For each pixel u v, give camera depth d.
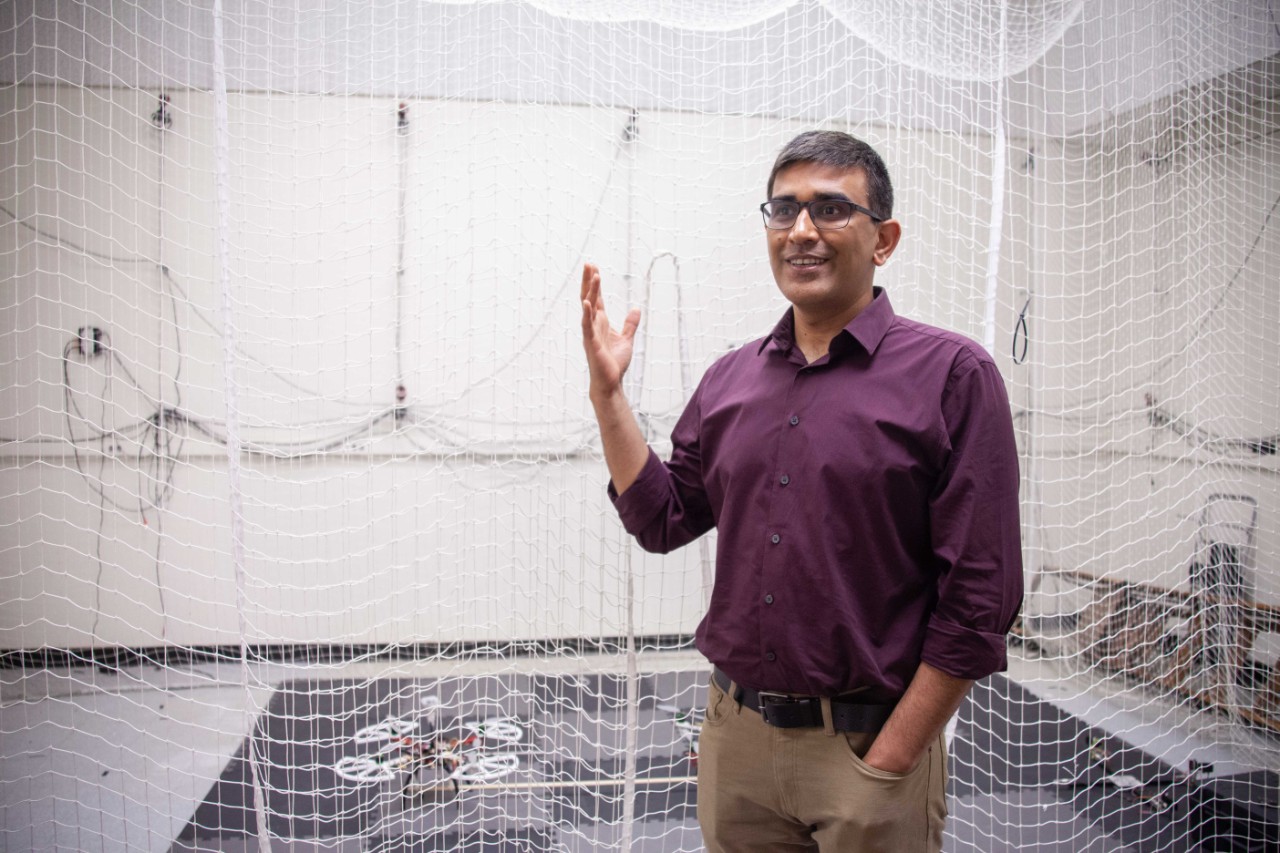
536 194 3.42
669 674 3.42
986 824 2.32
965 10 2.72
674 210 3.41
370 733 2.84
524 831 2.21
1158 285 3.52
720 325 3.22
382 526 3.58
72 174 3.36
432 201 3.43
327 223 3.44
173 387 3.51
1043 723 3.08
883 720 1.07
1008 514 0.98
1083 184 3.77
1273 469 3.15
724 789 1.19
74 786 2.46
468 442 3.57
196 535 3.56
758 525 1.13
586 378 3.54
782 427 1.12
